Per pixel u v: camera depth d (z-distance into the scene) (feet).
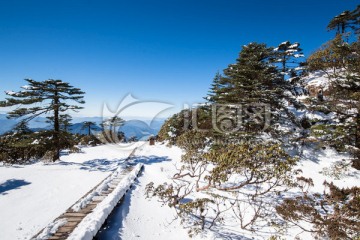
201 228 24.07
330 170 49.47
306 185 39.52
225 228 25.12
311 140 59.93
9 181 37.40
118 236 20.02
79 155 69.87
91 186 36.42
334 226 22.77
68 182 38.52
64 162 57.26
